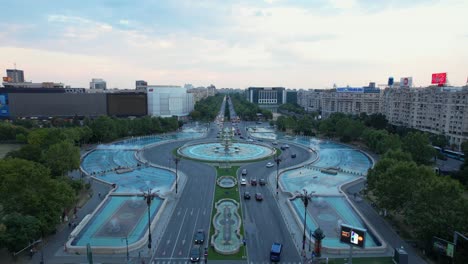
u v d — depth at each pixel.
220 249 96.62
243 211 127.62
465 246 85.50
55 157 156.12
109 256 94.12
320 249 94.88
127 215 122.88
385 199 116.56
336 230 112.19
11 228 88.81
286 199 140.75
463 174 161.25
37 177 103.44
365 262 92.25
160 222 116.56
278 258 91.62
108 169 193.12
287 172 187.88
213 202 136.88
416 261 92.75
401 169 117.50
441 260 89.56
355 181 170.25
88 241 102.44
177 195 145.00
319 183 166.88
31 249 93.69
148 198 101.25
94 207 131.38
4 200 99.56
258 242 102.94
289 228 113.19
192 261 90.62
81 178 168.88
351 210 130.12
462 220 88.81
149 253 95.69
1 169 113.62
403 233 109.94
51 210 101.94
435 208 94.19
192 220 118.50
